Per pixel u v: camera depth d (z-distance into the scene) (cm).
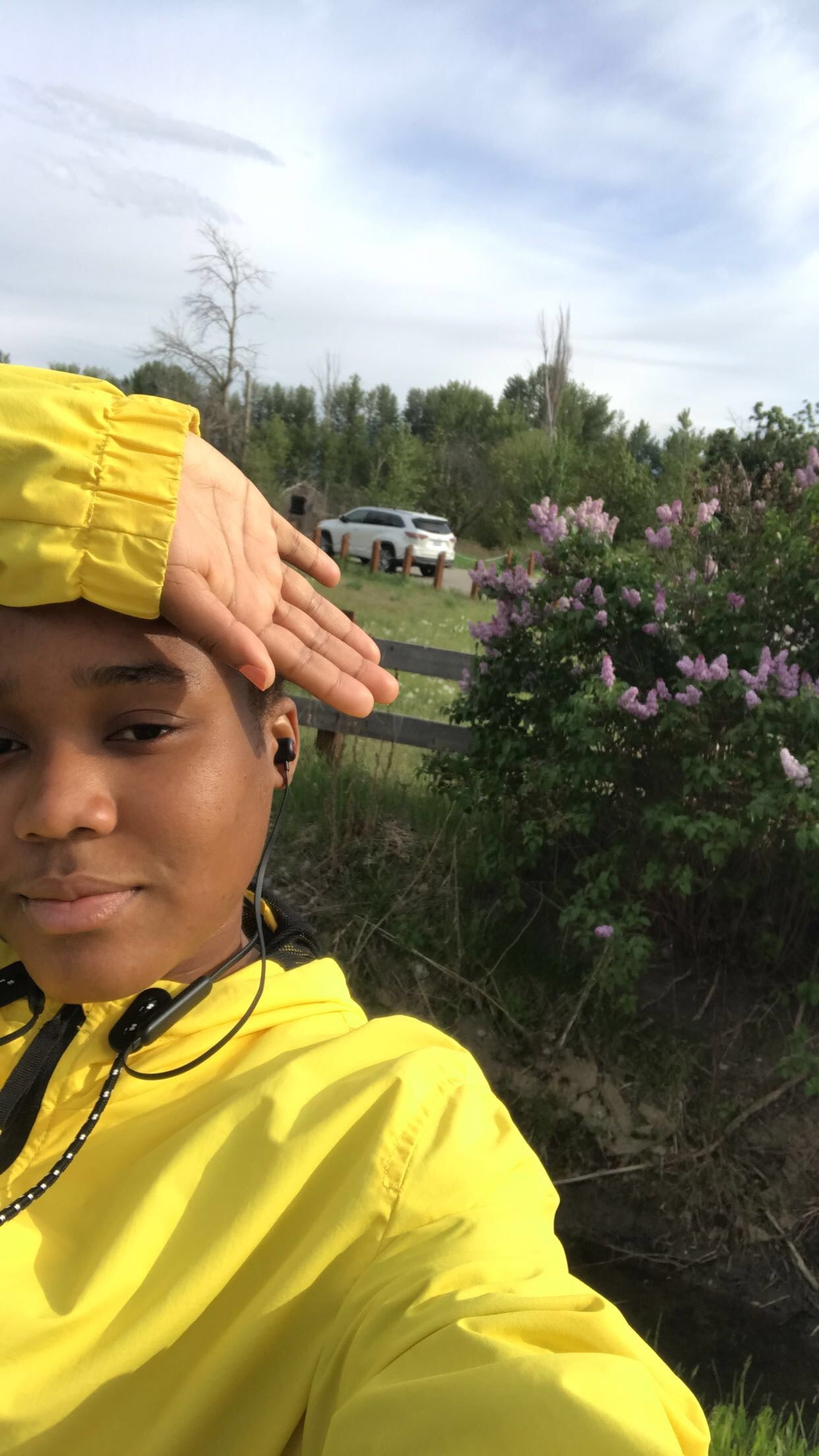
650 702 326
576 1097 364
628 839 367
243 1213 64
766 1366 300
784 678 317
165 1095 74
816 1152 343
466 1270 58
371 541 2223
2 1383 61
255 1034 79
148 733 68
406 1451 49
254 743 74
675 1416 51
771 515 354
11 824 67
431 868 420
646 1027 369
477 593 405
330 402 4484
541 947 397
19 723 66
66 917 67
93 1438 61
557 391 3731
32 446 62
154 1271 64
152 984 77
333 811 443
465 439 4953
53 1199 71
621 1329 54
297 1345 62
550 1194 70
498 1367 50
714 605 350
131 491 62
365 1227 63
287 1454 62
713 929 382
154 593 62
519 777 397
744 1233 335
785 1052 358
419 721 479
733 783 337
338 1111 67
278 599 81
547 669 377
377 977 393
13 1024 85
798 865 347
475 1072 74
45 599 63
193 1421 60
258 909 81
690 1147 349
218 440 2467
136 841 67
